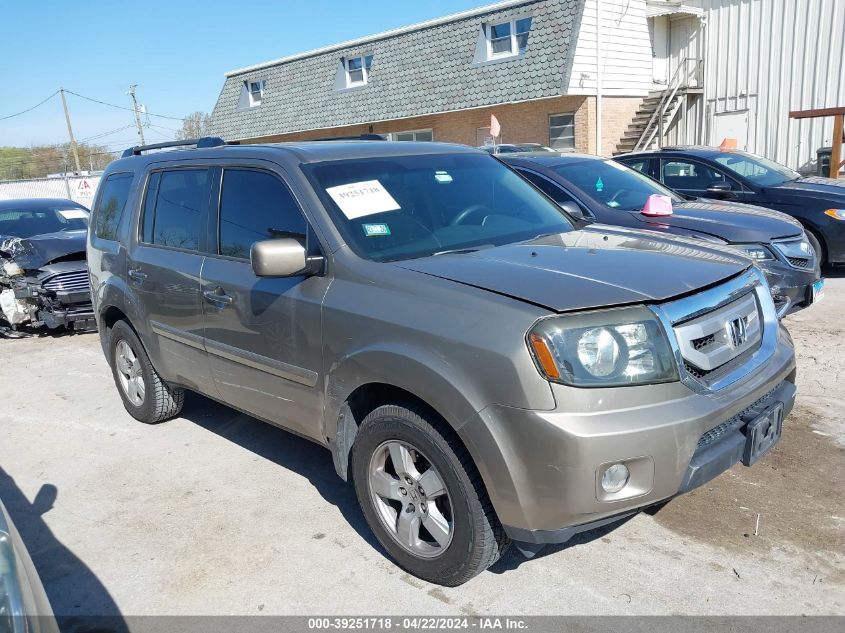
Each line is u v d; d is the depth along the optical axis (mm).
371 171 3865
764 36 18203
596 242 3660
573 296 2744
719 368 2961
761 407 3088
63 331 9125
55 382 6816
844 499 3721
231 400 4258
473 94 20234
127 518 4004
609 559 3336
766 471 4055
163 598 3256
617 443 2576
